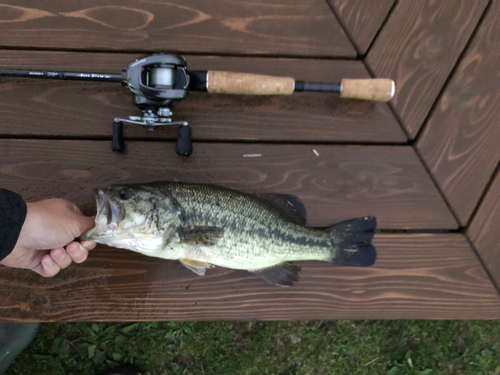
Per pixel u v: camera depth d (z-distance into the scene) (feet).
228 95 1.85
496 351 2.21
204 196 1.63
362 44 1.88
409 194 1.92
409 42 1.88
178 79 1.60
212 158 1.86
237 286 1.88
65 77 1.68
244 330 2.15
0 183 1.77
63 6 1.78
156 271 1.86
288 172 1.89
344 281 1.90
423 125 1.90
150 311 1.85
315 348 2.18
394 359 2.20
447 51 1.89
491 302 1.92
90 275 1.83
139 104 1.63
